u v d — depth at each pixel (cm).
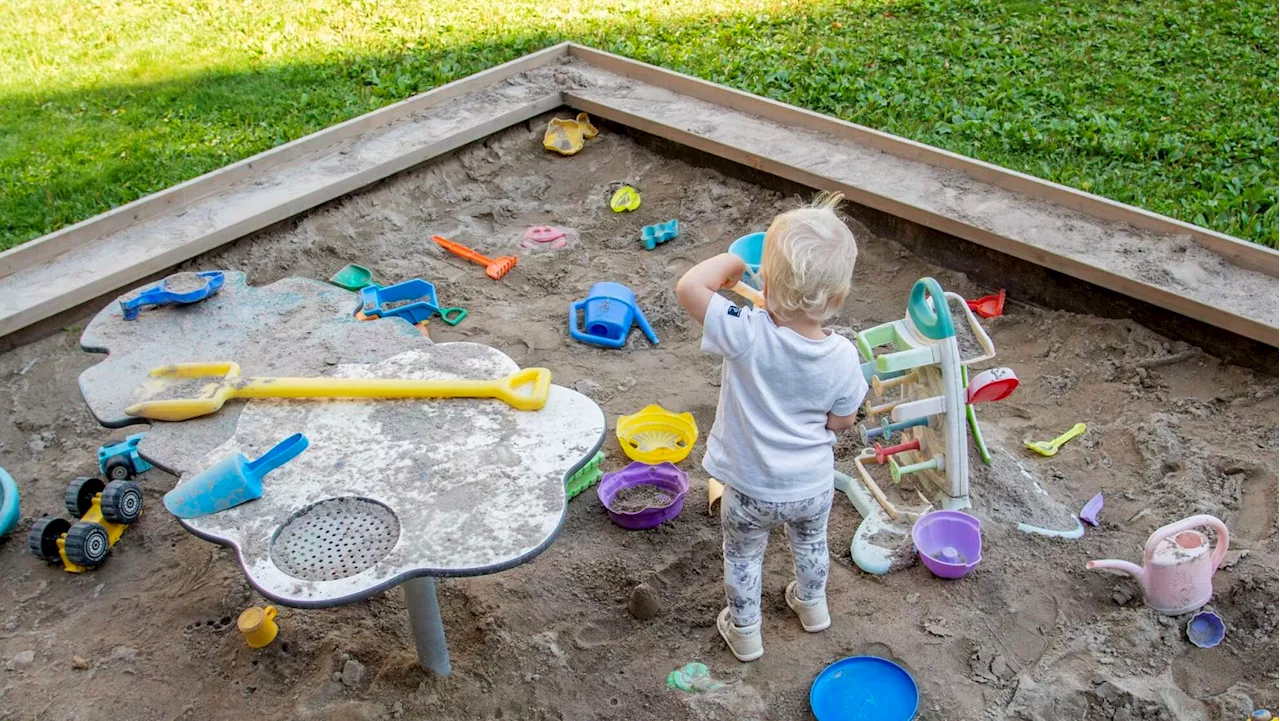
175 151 677
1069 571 373
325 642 362
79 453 460
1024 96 706
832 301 296
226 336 386
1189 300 466
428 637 336
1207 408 447
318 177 616
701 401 475
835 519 407
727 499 322
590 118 705
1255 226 541
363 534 292
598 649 355
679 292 310
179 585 390
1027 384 477
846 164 602
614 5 898
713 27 846
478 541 287
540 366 503
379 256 594
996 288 540
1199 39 791
